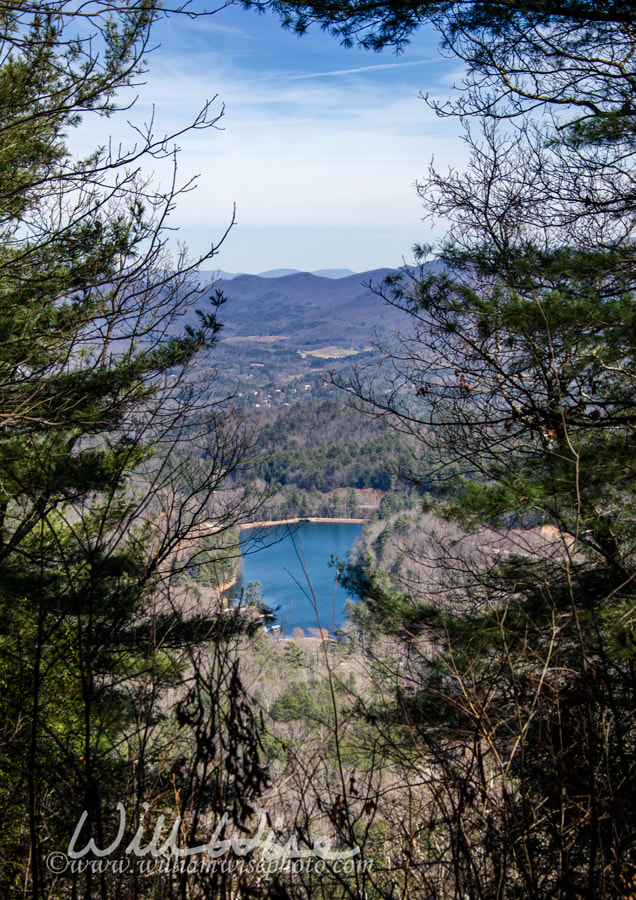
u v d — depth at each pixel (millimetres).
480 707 1961
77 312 3725
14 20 2967
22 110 3439
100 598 3107
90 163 3688
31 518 3854
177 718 1744
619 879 1593
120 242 3461
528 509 3666
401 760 1822
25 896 1829
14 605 3588
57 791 1889
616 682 2305
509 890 1728
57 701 2602
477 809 1743
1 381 3799
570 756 1836
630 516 3604
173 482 3611
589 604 2166
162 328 3711
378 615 3838
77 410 3971
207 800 1738
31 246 3689
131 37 3029
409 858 1698
